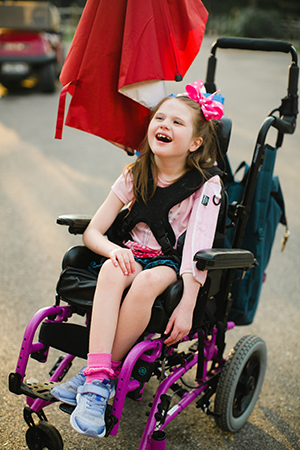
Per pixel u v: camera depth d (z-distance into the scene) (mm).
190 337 1620
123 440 1729
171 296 1441
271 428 1854
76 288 1542
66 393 1388
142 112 1838
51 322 1548
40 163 4816
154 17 1654
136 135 1868
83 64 1691
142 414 1880
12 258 3018
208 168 1701
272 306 2727
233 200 1910
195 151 1705
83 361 2162
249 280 1922
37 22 7551
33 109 7051
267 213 1951
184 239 1658
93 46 1676
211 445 1737
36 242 3248
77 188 4191
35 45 7535
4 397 1875
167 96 1719
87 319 1682
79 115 1776
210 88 2068
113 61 1707
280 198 2025
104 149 5445
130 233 1765
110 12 1647
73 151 5285
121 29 1666
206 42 16906
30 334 1452
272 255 3342
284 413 1938
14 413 1799
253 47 1938
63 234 3389
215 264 1440
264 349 1887
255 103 7754
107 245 1617
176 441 1743
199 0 1794
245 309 1955
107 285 1465
